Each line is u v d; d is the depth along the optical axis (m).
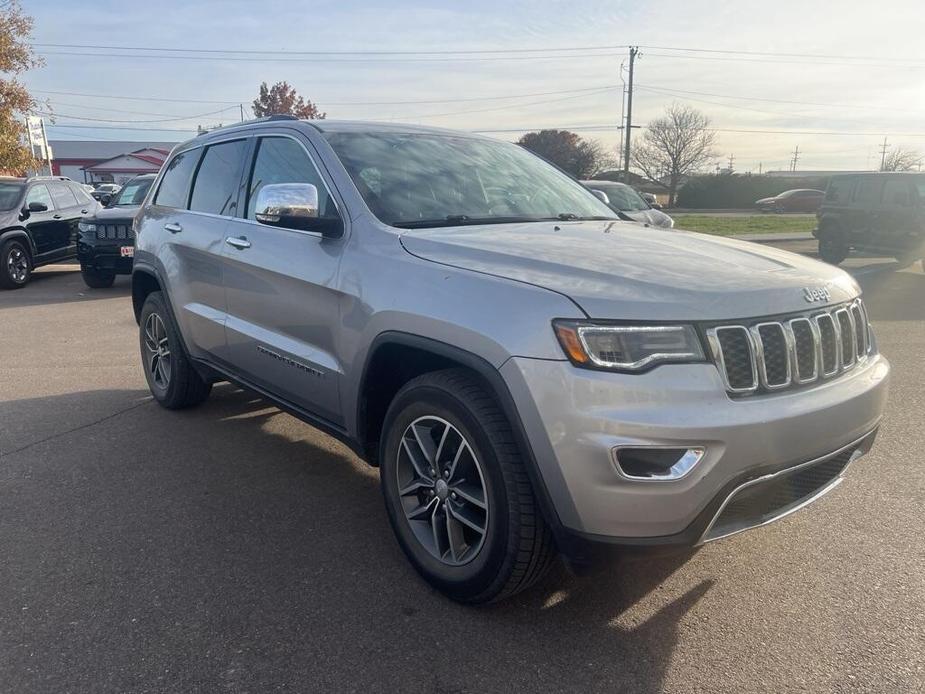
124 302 10.74
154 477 4.14
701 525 2.39
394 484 3.09
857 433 2.78
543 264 2.72
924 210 13.32
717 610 2.84
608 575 3.10
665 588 3.00
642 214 11.63
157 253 5.02
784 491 2.65
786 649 2.61
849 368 2.88
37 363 6.91
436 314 2.73
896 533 3.44
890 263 15.74
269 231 3.85
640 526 2.35
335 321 3.29
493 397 2.63
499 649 2.61
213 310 4.41
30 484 4.02
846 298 2.91
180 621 2.77
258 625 2.75
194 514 3.67
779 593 2.96
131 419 5.16
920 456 4.39
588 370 2.35
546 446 2.40
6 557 3.23
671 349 2.37
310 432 4.91
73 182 14.50
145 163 60.88
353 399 3.24
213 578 3.08
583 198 4.30
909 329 8.20
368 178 3.53
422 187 3.63
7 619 2.77
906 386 5.88
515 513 2.55
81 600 2.90
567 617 2.80
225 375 4.47
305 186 3.31
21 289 12.34
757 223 29.66
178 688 2.40
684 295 2.47
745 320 2.49
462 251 2.92
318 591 2.98
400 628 2.73
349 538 3.44
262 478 4.14
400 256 3.04
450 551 2.90
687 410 2.32
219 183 4.54
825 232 15.32
